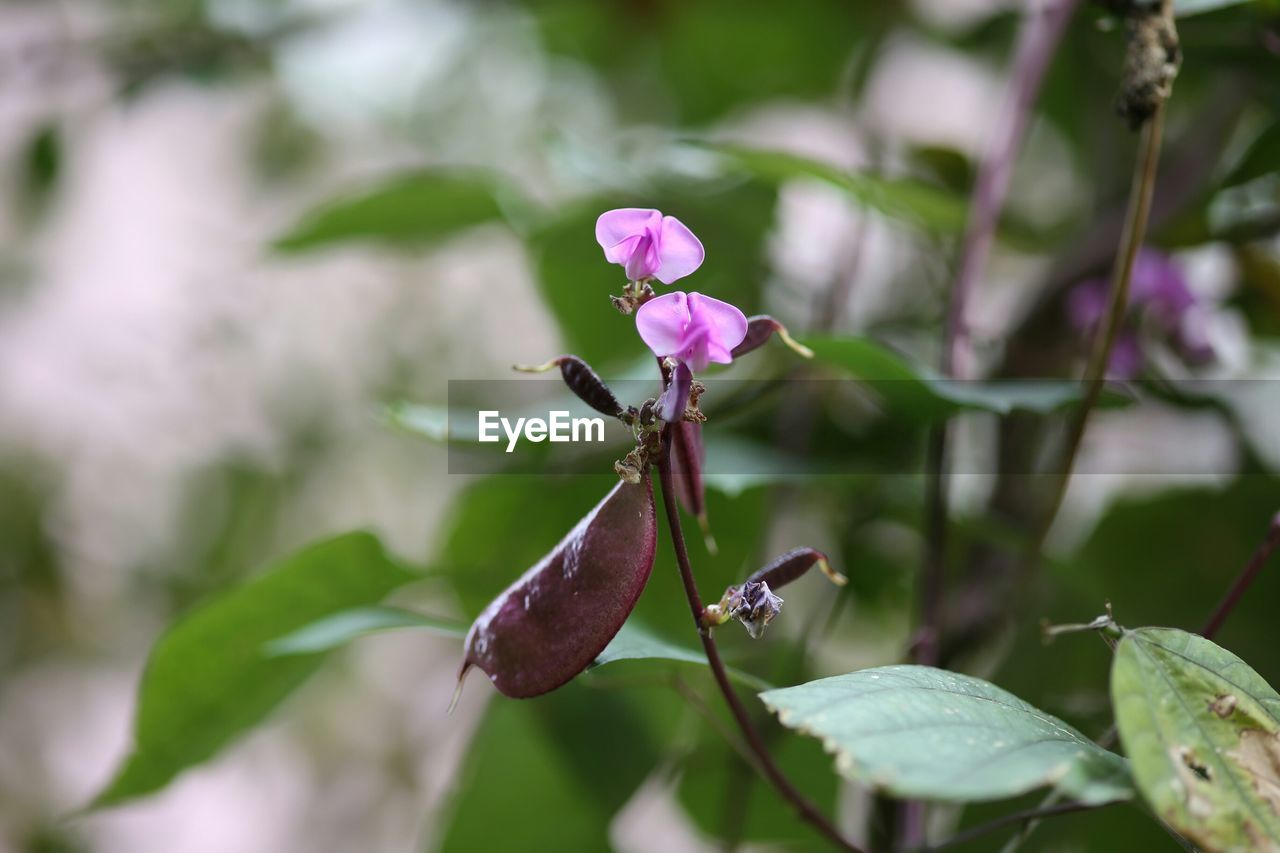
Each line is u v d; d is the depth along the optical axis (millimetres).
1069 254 1082
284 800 2016
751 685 764
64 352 1985
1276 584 1025
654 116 1683
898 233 1168
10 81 1463
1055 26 978
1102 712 960
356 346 1955
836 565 1089
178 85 1432
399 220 1103
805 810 766
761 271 1110
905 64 1589
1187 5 843
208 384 1929
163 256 2092
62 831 1875
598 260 1115
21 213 1771
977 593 1018
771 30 1476
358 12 1407
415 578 907
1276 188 1031
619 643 755
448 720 1904
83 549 1933
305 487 1907
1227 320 1092
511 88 1781
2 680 1888
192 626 889
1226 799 675
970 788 665
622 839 1233
